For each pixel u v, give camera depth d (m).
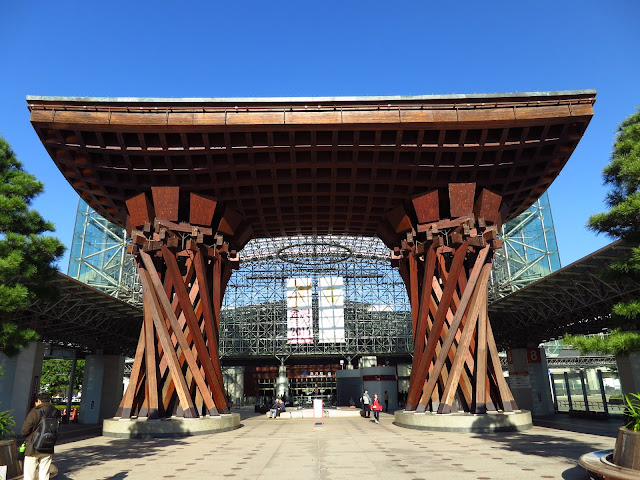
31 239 13.63
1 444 10.32
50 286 14.80
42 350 29.70
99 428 33.00
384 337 76.56
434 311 25.84
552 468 12.48
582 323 38.41
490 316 43.09
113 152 23.75
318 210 31.98
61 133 22.80
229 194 28.11
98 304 34.28
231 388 80.25
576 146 24.38
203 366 25.88
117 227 60.12
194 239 26.19
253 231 35.41
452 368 23.97
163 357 25.16
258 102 22.36
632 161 12.51
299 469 13.15
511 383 42.16
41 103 21.94
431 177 26.00
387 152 24.83
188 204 27.31
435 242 25.42
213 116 22.44
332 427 27.83
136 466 14.09
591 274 26.09
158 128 22.45
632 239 12.88
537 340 45.53
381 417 37.19
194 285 26.78
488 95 22.33
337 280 71.31
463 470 12.48
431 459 14.48
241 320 77.31
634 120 13.86
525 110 22.44
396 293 77.88
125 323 42.66
